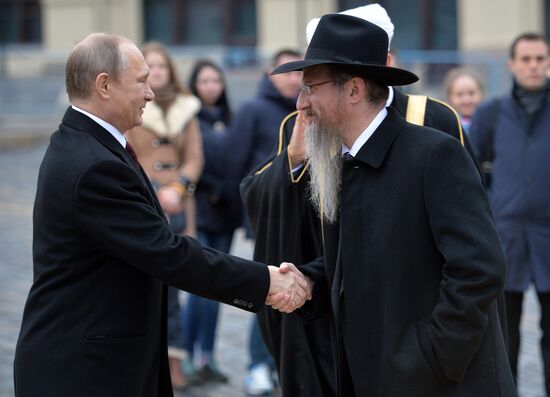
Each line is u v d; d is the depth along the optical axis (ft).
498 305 16.46
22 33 124.16
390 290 14.67
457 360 14.25
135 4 115.03
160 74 27.14
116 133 15.06
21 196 61.11
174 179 27.22
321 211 15.93
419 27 99.19
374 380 14.93
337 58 14.85
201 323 28.17
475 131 26.23
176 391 27.30
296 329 17.66
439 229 14.34
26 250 45.16
